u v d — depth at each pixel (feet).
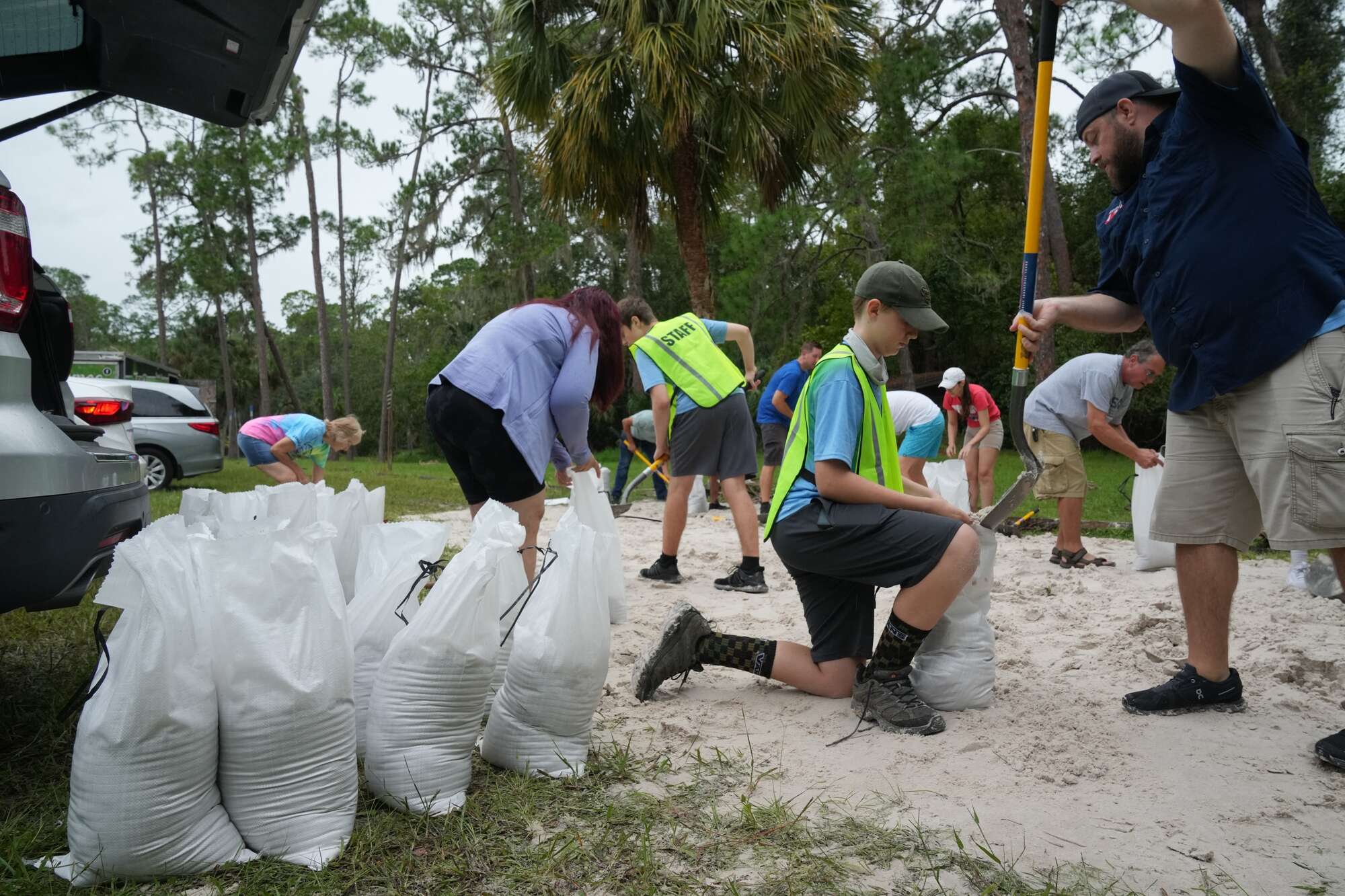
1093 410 18.08
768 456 27.91
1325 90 63.77
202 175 99.66
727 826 7.02
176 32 10.96
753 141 37.24
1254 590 15.49
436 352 152.56
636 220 41.65
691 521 27.99
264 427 24.86
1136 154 9.44
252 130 101.40
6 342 7.41
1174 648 11.78
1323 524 8.08
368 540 8.52
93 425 10.56
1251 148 8.33
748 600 15.78
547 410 11.24
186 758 5.99
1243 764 8.18
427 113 92.73
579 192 40.60
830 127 38.99
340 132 96.17
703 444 16.72
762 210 71.26
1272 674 10.68
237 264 110.63
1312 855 6.53
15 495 7.14
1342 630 12.41
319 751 6.47
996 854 6.59
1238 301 8.27
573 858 6.45
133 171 102.89
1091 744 8.66
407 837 6.65
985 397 25.22
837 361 9.62
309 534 6.69
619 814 7.15
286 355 224.74
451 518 29.60
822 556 9.48
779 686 10.85
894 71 64.69
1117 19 59.26
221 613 6.27
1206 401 8.77
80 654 11.23
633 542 23.27
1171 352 9.03
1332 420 7.99
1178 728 9.09
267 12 10.68
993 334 85.66
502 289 98.63
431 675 7.12
